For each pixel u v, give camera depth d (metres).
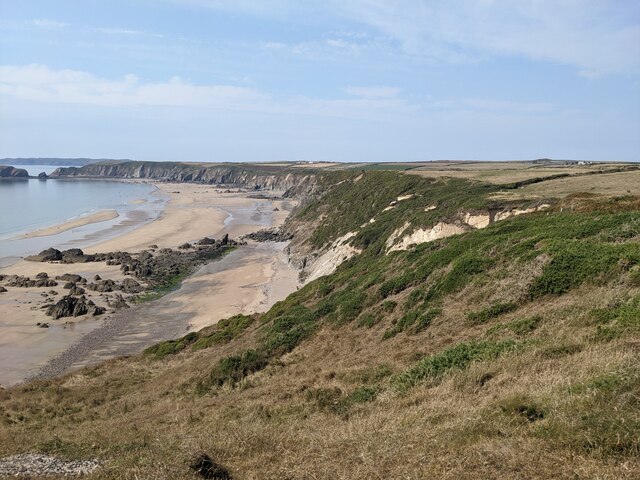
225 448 10.52
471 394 11.09
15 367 32.72
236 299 47.78
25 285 51.25
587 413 8.00
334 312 27.03
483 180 53.47
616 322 12.55
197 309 45.19
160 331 39.62
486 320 18.19
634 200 28.62
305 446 9.82
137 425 16.52
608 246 18.66
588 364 10.20
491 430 8.49
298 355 23.06
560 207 30.75
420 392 12.25
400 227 43.66
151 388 23.59
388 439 9.15
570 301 16.45
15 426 19.23
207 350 30.52
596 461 6.84
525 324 15.46
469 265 22.52
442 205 42.78
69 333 39.03
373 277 29.61
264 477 8.68
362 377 16.03
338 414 12.63
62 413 21.17
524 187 44.53
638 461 6.71
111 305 45.91
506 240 24.33
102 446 12.91
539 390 9.71
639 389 8.34
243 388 19.36
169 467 9.38
